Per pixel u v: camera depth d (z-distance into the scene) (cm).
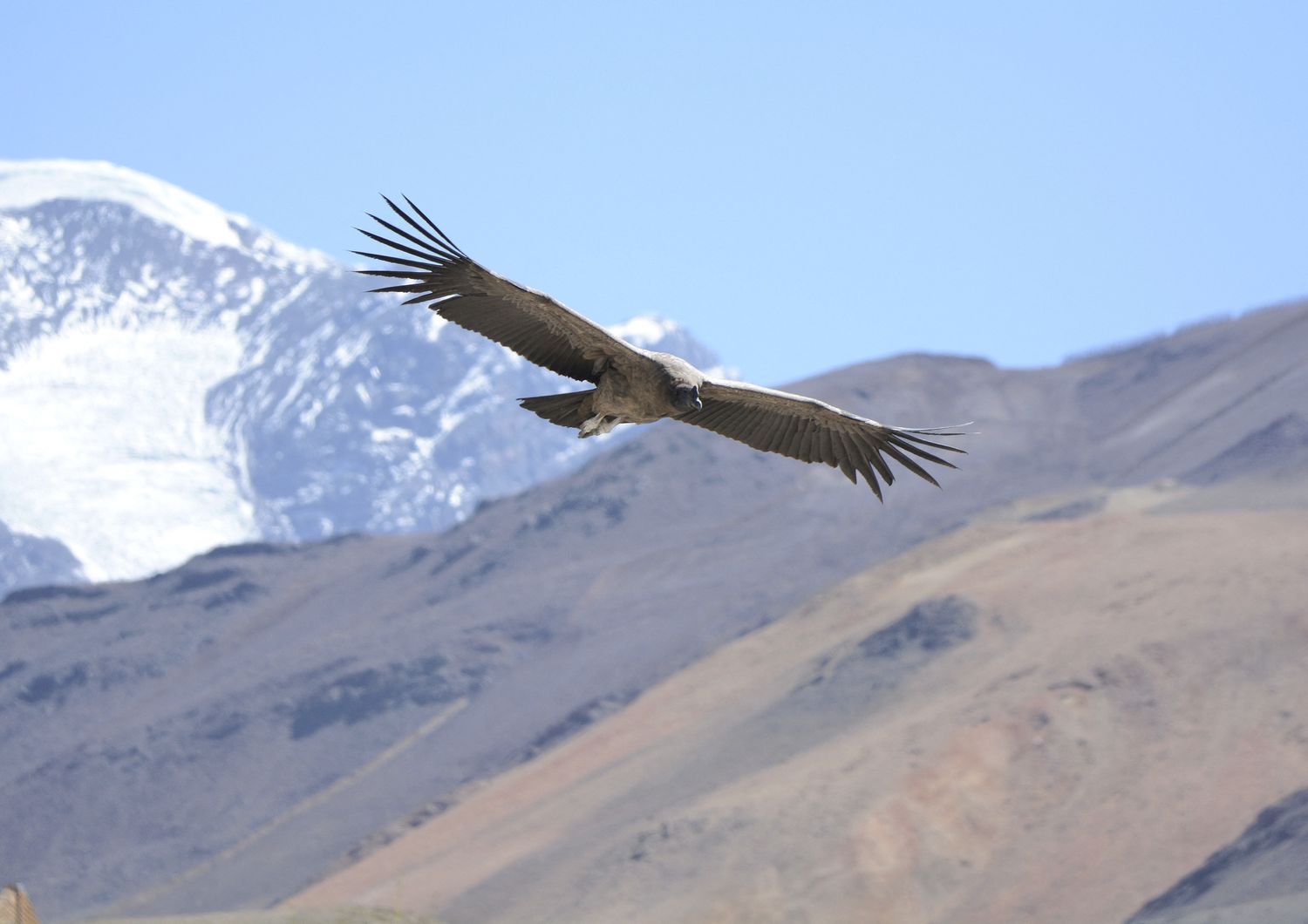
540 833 11994
